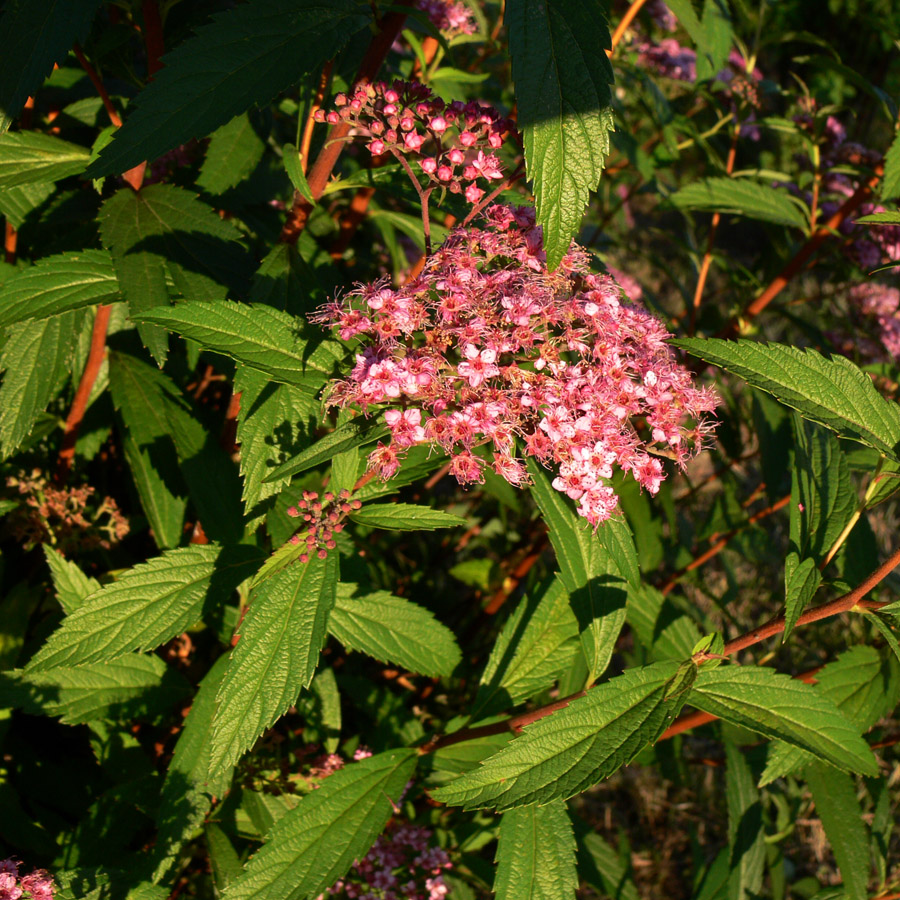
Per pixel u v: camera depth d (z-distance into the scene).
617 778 5.06
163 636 2.35
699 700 2.11
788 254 4.43
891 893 2.99
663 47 5.22
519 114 1.85
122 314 3.16
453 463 1.97
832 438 2.37
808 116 4.40
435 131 2.31
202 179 2.88
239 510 2.87
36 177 2.53
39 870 2.25
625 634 5.30
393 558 5.21
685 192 4.05
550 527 2.26
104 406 3.66
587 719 2.03
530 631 2.80
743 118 4.39
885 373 4.26
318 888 2.20
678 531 4.64
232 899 2.16
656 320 2.29
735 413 4.49
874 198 3.89
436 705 4.20
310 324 2.14
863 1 10.27
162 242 2.48
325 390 2.04
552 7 1.84
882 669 2.67
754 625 5.77
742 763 3.31
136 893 2.27
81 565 3.63
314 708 3.11
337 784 2.36
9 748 3.14
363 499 2.20
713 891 3.21
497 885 2.18
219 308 2.05
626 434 2.15
